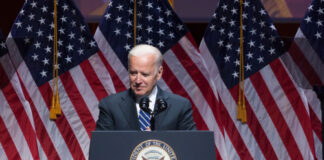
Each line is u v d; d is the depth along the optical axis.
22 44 15.73
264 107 16.02
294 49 16.20
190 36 16.14
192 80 16.02
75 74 15.84
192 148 7.16
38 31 15.83
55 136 15.67
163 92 9.83
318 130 16.28
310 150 15.70
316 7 16.22
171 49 16.08
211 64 16.19
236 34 16.22
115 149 7.07
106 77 15.86
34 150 15.25
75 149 15.67
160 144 7.15
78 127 15.74
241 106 15.98
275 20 16.75
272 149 15.90
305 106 15.86
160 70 9.18
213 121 15.81
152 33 16.05
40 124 15.64
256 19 16.25
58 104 15.45
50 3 15.93
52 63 15.83
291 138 15.83
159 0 16.22
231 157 15.98
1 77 15.31
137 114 9.38
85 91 15.83
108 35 16.05
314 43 16.11
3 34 16.34
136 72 8.80
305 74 16.17
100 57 16.00
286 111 15.93
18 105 15.35
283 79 16.02
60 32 15.88
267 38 16.14
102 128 9.37
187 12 16.83
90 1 16.83
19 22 15.77
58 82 15.77
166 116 9.39
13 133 15.27
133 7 16.19
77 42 15.90
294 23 16.67
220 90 16.16
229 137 16.05
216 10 16.30
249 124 16.06
